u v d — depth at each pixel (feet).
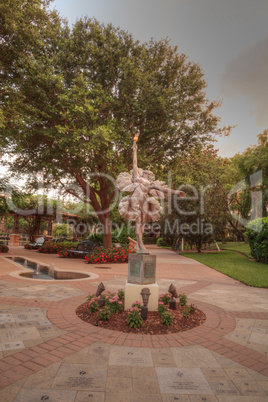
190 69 58.70
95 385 10.09
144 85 50.52
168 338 15.02
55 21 50.31
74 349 13.12
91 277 33.68
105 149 46.85
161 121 53.26
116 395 9.52
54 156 48.80
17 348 12.96
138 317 16.22
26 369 11.05
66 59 49.83
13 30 34.65
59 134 44.42
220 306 22.35
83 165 51.60
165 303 20.75
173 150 59.11
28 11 37.42
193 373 11.28
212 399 9.50
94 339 14.44
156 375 11.00
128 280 19.83
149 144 58.03
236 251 82.58
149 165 53.88
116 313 18.21
